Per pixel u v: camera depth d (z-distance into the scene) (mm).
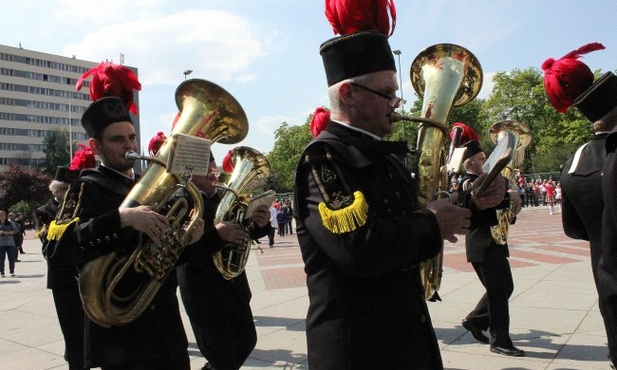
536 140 48656
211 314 3941
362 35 2150
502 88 49844
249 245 4129
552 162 47781
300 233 2229
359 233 1863
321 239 1991
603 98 3041
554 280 8156
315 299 2158
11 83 110125
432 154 2391
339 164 2006
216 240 3543
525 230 19172
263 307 7445
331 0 2318
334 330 2072
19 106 111000
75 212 2781
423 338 2145
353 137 2121
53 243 2732
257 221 4180
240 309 4098
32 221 51781
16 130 110375
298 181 2129
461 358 4828
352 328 2049
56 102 116750
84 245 2594
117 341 2789
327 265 2131
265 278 10320
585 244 13422
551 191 29281
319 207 1955
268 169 4801
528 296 7094
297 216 2160
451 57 2777
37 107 113812
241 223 4012
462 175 4719
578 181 3078
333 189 1973
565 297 6918
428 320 2191
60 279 4379
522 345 5094
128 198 2742
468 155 4625
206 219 4105
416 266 2252
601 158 3016
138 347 2791
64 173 5219
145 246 2764
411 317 2104
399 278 2131
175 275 3164
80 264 2787
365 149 2070
